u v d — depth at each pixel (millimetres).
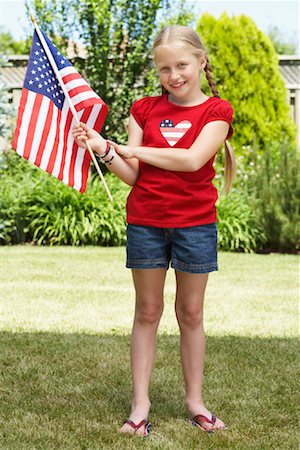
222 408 3975
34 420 3734
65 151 3621
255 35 15570
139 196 3566
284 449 3404
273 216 11812
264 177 12008
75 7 13812
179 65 3471
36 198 12508
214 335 5695
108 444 3424
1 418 3770
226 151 3723
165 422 3742
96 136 3514
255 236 12141
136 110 3678
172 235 3549
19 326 5957
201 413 3676
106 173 13500
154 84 13969
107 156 3527
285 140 12047
